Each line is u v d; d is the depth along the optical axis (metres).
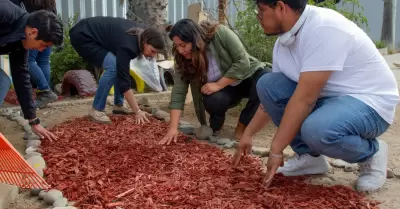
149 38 4.46
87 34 4.82
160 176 3.22
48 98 5.69
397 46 16.12
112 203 2.73
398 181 3.29
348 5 14.53
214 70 4.18
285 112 2.80
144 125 4.72
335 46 2.71
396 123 5.02
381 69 2.94
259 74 4.30
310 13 2.79
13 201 2.91
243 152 3.33
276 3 2.71
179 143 4.06
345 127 2.81
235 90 4.46
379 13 16.92
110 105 5.95
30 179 2.65
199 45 3.81
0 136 2.33
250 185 3.02
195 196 2.85
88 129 4.52
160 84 6.85
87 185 3.01
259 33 5.32
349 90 2.92
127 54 4.55
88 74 6.60
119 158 3.59
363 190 3.05
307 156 3.31
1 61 6.71
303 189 2.98
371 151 3.02
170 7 9.09
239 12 5.57
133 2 7.18
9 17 3.31
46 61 5.76
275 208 2.67
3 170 2.62
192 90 4.42
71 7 7.80
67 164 3.43
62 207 2.65
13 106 5.93
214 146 4.07
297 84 3.00
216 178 3.20
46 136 4.05
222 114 4.42
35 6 5.00
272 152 2.86
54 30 3.33
